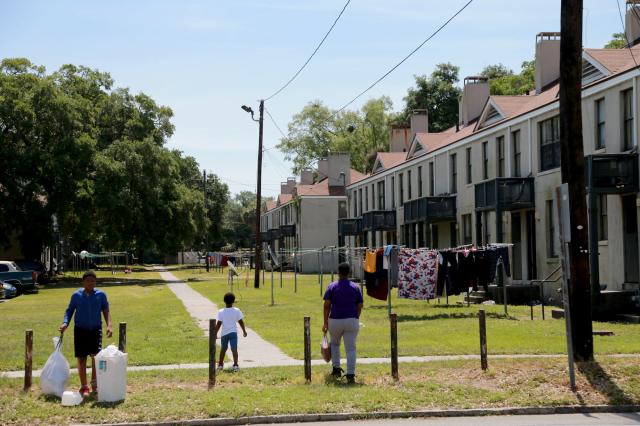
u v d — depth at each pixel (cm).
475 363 1382
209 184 10950
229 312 1390
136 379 1286
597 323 2127
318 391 1158
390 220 5197
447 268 2420
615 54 2727
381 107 8638
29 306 3212
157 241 6166
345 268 1262
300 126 9212
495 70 8762
